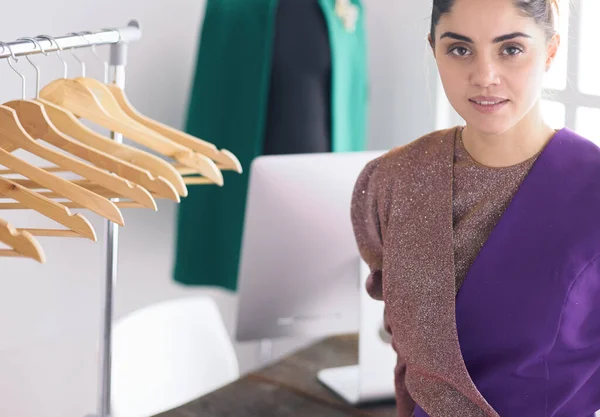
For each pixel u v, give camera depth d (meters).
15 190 1.17
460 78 1.09
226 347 2.16
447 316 1.18
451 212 1.19
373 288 1.42
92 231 1.13
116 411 1.89
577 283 1.11
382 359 1.69
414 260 1.23
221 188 2.50
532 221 1.13
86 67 2.40
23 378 2.38
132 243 2.66
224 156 1.61
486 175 1.18
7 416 2.35
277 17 2.41
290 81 2.44
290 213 1.65
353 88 2.60
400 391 1.36
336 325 1.80
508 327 1.14
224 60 2.45
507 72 1.07
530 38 1.06
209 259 2.56
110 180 1.26
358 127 2.63
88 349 2.54
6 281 2.30
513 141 1.16
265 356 2.41
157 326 2.03
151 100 2.64
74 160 1.27
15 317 2.34
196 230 2.56
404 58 2.74
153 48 2.62
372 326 1.68
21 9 2.22
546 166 1.14
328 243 1.70
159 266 2.76
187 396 2.06
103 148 1.42
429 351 1.21
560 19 1.12
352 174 1.69
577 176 1.12
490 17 1.05
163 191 1.31
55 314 2.44
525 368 1.15
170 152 1.52
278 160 1.63
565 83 2.12
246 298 1.71
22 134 1.27
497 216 1.17
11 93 2.23
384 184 1.30
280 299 1.73
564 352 1.14
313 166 1.66
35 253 1.05
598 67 2.10
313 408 1.68
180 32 2.70
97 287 2.54
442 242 1.19
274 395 1.73
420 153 1.26
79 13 2.38
